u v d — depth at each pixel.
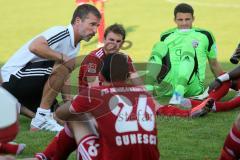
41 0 46.22
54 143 12.41
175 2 44.25
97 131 11.59
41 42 15.73
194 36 19.59
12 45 30.80
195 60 19.38
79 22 16.05
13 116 9.25
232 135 11.81
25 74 16.53
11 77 16.61
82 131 11.70
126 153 11.05
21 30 35.00
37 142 15.20
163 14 39.41
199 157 14.26
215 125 16.73
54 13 40.56
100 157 11.27
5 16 39.88
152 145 11.26
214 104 17.88
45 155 12.48
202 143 15.23
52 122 16.11
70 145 12.32
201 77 19.53
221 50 28.77
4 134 9.18
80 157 11.61
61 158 12.45
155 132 11.39
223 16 38.66
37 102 16.86
